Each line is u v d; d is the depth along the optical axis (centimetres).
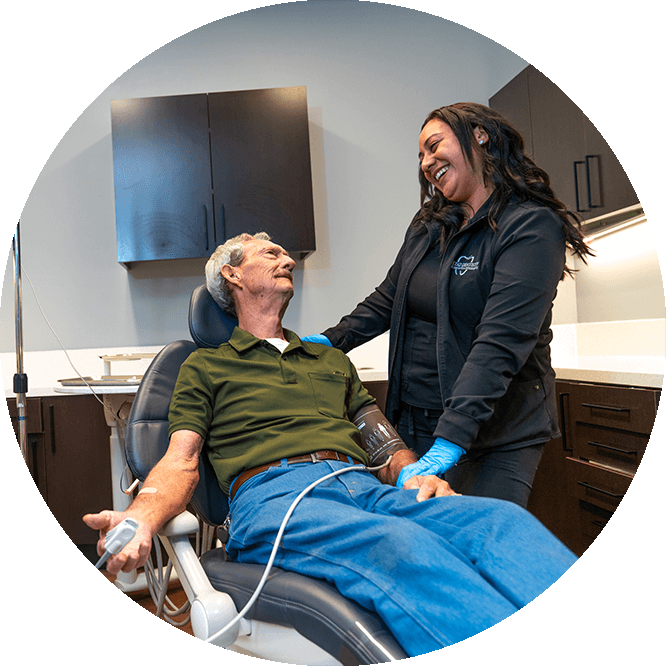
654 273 252
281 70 319
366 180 321
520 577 102
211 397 144
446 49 324
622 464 203
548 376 152
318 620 104
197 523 124
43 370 302
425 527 118
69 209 308
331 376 155
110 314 310
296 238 292
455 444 132
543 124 272
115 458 237
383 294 183
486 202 150
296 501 122
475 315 151
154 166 289
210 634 111
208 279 163
